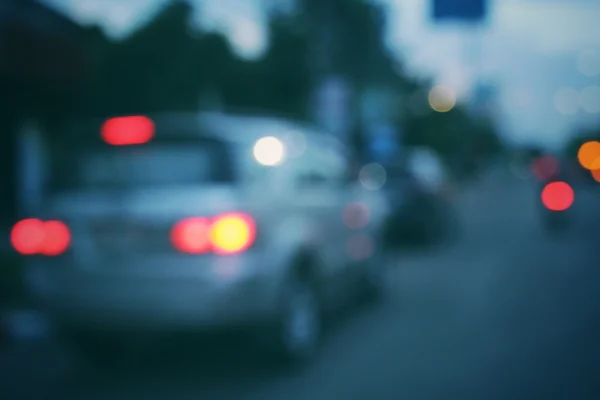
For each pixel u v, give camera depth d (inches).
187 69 905.5
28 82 596.1
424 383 236.7
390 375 247.1
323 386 238.1
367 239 347.6
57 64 632.4
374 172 591.5
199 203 233.8
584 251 538.3
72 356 285.3
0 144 674.2
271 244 244.7
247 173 247.9
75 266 239.3
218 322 233.0
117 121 254.4
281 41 1073.5
